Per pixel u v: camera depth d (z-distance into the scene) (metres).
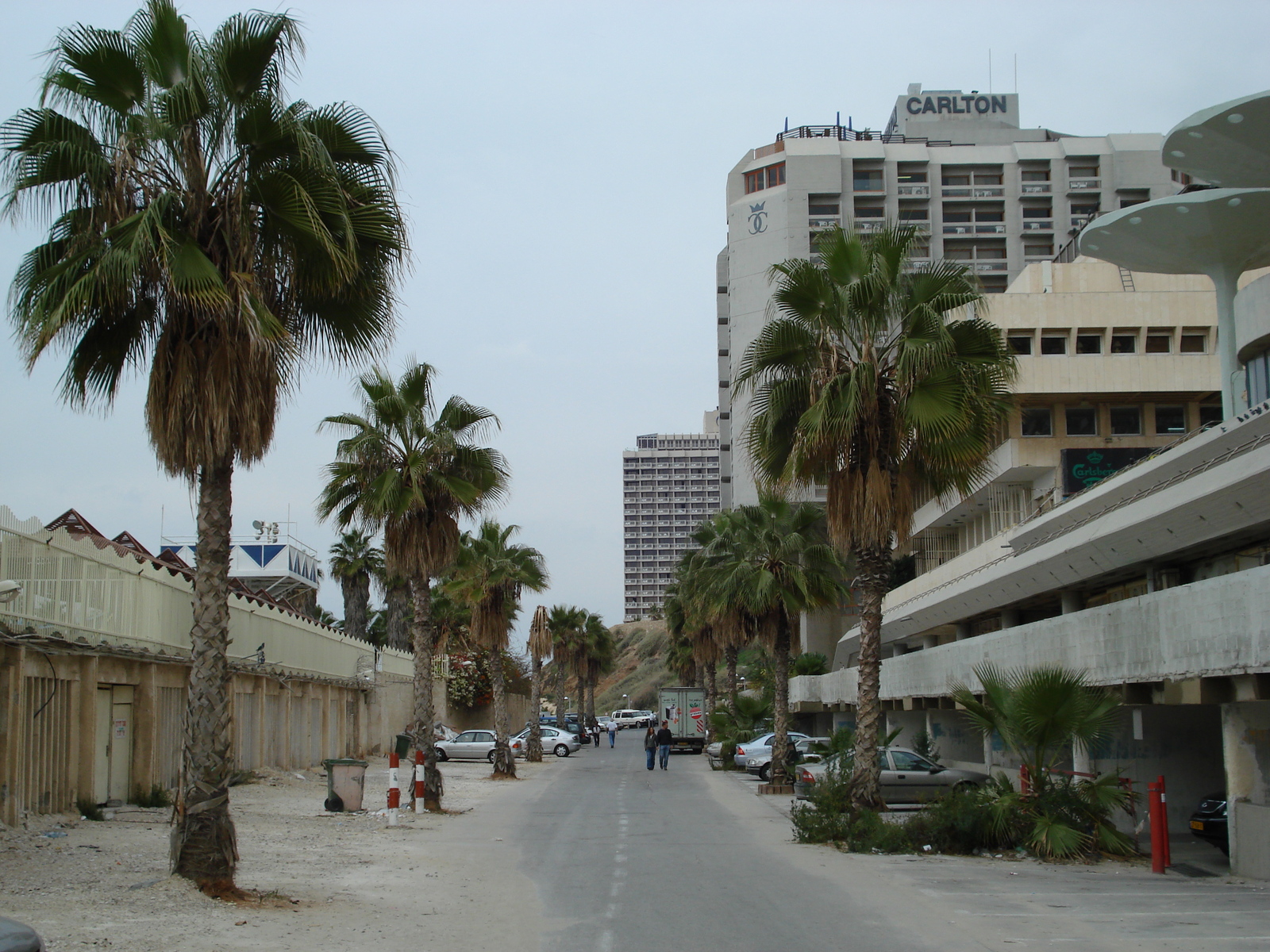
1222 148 20.75
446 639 65.81
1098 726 16.00
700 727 61.84
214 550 10.76
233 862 10.56
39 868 11.40
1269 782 14.30
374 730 42.56
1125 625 16.27
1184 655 14.27
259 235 11.09
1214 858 16.12
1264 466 15.35
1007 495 49.75
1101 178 92.00
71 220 10.78
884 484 17.48
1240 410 25.23
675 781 35.38
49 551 15.22
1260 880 13.52
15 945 5.13
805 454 17.61
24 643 14.10
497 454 23.88
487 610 36.72
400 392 23.09
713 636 53.88
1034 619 30.81
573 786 32.06
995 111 101.06
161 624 19.88
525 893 11.65
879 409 17.91
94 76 10.49
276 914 9.68
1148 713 19.84
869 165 92.81
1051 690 15.95
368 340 12.27
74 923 8.59
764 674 71.12
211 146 10.80
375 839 16.66
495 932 9.34
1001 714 16.92
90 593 16.73
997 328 17.53
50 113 10.31
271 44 10.70
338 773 20.86
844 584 31.66
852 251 18.06
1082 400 46.84
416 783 21.61
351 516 23.75
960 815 16.00
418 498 22.06
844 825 16.92
